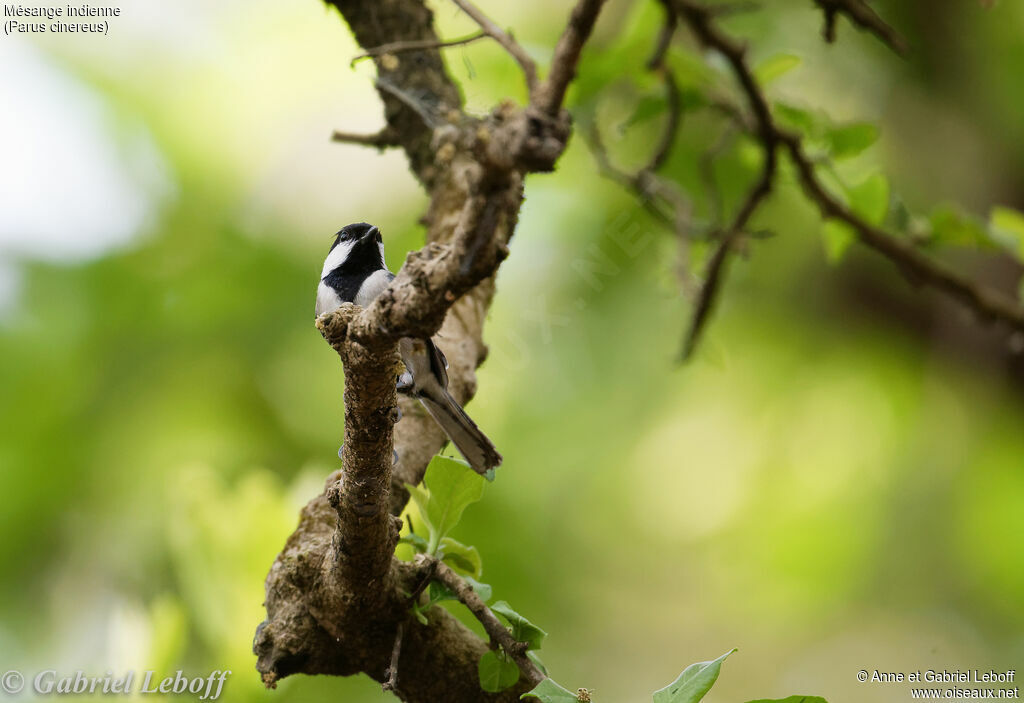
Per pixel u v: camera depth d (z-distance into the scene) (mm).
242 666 5324
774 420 11859
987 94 11195
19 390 9641
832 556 12125
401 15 6492
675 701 3533
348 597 4246
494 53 8562
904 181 11172
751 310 11781
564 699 3789
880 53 10992
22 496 9445
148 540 9492
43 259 10062
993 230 7777
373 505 3889
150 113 10820
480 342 5891
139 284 10242
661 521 11789
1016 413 11703
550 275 10070
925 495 12094
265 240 10641
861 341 11836
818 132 7363
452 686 4469
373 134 6633
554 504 10234
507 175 3000
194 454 9656
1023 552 11828
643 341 10531
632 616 12047
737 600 12281
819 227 11195
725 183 8938
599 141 7758
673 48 7668
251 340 10094
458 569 4562
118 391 9891
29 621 9250
